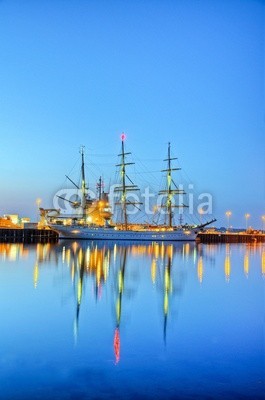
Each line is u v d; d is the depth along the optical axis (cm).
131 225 12631
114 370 1073
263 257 6119
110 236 11375
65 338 1349
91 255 5406
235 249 9119
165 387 970
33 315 1673
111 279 2909
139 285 2641
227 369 1097
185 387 973
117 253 6028
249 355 1213
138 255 5722
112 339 1350
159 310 1839
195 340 1363
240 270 3822
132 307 1894
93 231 11281
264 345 1313
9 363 1108
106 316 1686
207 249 8538
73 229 11200
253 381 1015
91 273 3253
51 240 10881
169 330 1488
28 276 2950
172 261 4788
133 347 1273
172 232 12175
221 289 2538
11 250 6138
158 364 1126
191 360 1163
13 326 1489
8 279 2775
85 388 955
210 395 932
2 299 2020
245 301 2106
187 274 3388
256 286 2700
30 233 10638
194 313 1791
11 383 977
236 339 1382
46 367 1084
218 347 1291
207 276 3266
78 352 1207
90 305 1911
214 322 1628
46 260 4372
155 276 3183
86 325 1527
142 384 987
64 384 977
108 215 12375
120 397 910
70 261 4334
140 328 1504
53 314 1702
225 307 1939
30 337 1351
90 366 1096
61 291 2298
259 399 913
